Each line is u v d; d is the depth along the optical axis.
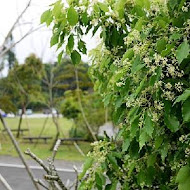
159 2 1.97
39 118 28.55
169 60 1.67
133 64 1.65
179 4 1.74
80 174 2.04
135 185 2.23
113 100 2.29
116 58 2.22
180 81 1.62
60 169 10.07
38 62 14.09
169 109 1.59
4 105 14.77
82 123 14.07
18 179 9.42
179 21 1.72
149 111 1.61
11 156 12.19
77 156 12.22
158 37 1.78
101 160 2.09
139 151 1.86
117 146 2.28
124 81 1.75
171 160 1.97
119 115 2.08
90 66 2.48
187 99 1.46
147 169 2.00
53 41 2.07
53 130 21.00
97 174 2.09
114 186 2.20
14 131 19.67
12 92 15.66
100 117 13.28
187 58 1.64
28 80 14.45
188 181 1.53
